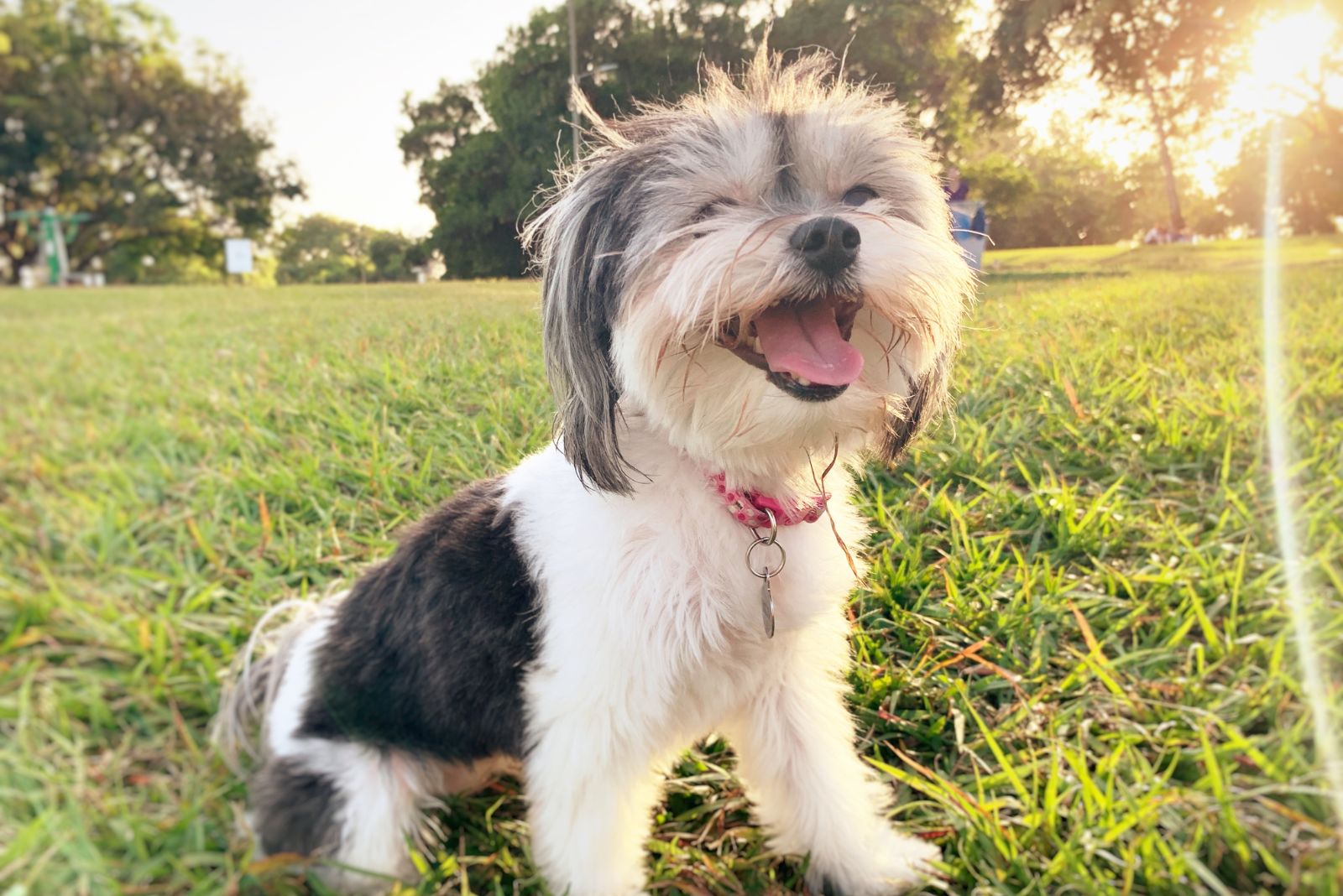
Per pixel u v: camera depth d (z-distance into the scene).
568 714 0.32
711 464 0.33
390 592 0.37
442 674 0.35
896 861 0.35
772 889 0.35
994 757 0.38
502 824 0.37
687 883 0.34
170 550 0.48
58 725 0.37
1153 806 0.31
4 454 0.52
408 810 0.35
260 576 0.47
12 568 0.44
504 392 0.67
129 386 0.62
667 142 0.35
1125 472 0.58
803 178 0.34
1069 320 0.93
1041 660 0.41
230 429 0.58
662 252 0.32
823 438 0.32
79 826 0.32
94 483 0.51
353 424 0.60
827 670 0.38
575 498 0.33
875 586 0.47
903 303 0.31
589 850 0.32
